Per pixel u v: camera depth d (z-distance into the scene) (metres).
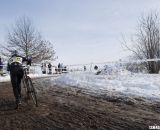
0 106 10.17
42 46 48.25
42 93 13.32
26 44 45.84
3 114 8.88
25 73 10.38
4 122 7.88
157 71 24.53
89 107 9.55
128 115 8.24
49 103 10.48
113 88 13.62
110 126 7.10
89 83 16.11
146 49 28.23
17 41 45.69
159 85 13.53
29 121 7.90
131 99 10.64
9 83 19.69
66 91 13.76
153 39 28.02
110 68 22.98
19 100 9.76
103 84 15.19
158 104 9.62
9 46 45.38
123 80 16.52
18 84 9.93
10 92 13.98
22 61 10.47
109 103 10.20
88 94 12.46
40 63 47.78
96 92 12.87
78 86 15.49
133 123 7.32
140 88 13.07
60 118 8.10
